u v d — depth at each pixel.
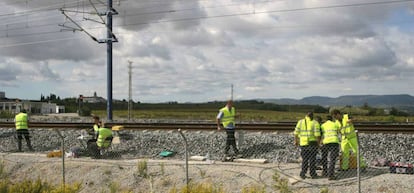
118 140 15.95
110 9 26.31
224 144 15.62
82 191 12.30
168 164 13.11
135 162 13.72
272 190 10.86
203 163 13.19
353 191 10.28
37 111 71.88
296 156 13.91
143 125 20.47
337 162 12.99
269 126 19.05
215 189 10.66
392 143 14.68
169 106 117.25
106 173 12.84
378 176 11.17
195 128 18.84
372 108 59.44
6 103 63.97
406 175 11.12
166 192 11.61
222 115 14.36
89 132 16.89
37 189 10.98
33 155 15.42
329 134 11.37
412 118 44.22
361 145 14.59
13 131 20.17
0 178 13.09
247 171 12.09
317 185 10.83
